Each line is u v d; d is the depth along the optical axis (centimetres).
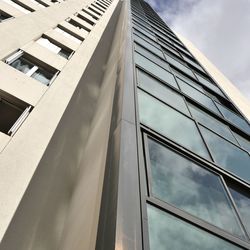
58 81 1119
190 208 527
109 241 353
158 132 670
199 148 784
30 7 1658
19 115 908
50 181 764
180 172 602
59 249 603
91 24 2198
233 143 1025
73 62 1330
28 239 618
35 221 658
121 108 629
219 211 585
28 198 682
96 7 2848
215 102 1424
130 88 746
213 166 730
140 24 2117
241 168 875
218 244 491
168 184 534
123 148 504
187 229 468
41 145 800
